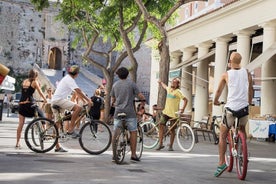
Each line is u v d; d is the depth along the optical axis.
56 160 11.23
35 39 86.75
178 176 9.52
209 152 15.57
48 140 12.88
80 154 12.83
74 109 12.88
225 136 9.58
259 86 35.41
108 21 33.06
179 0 24.23
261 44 31.81
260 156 15.15
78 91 12.90
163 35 24.31
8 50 85.00
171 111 15.28
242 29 25.58
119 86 11.34
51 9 87.50
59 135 12.98
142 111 16.81
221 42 28.50
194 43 32.38
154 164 11.42
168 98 15.38
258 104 34.19
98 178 8.70
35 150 12.76
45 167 9.88
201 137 23.78
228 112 9.37
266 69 24.53
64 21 37.06
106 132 13.07
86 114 13.20
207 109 33.09
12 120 34.25
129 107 11.33
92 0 34.06
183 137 15.38
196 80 33.22
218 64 28.45
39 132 12.82
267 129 22.16
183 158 13.24
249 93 9.57
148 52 79.44
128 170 10.05
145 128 15.99
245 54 25.81
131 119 11.39
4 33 84.81
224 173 10.18
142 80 79.38
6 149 13.28
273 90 24.53
